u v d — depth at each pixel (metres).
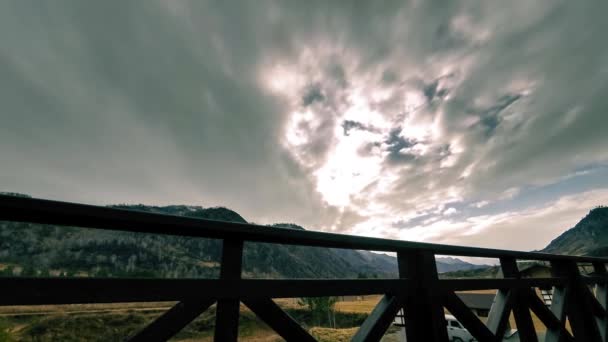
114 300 0.97
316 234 1.49
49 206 0.92
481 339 1.97
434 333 1.72
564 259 3.20
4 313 61.34
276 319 1.27
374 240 1.71
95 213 0.99
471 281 2.16
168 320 1.03
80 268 120.19
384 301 1.74
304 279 1.41
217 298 1.17
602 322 3.41
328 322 51.66
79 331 55.62
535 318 18.91
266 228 1.34
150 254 144.88
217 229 1.20
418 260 1.95
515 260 2.73
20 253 128.75
